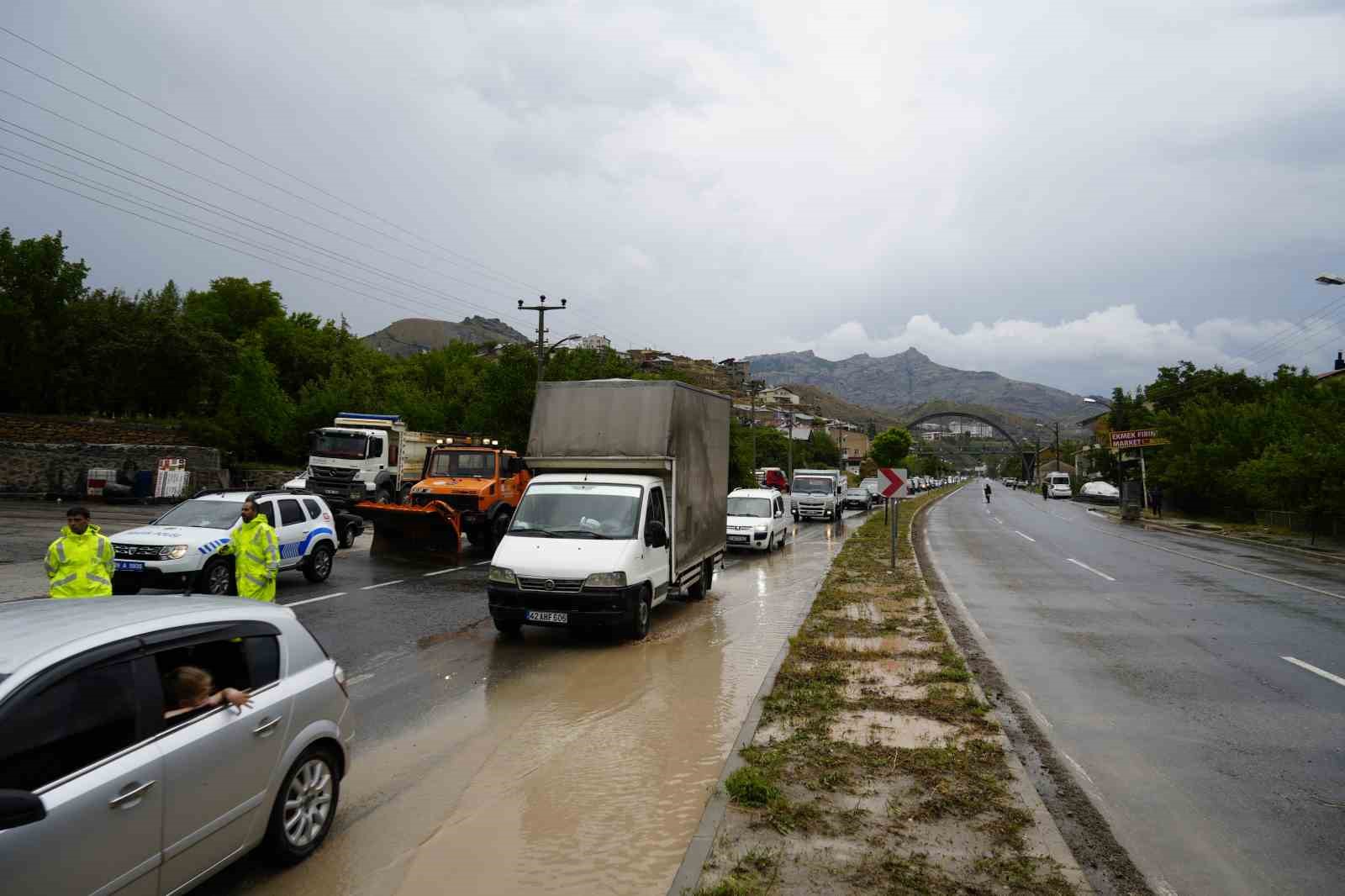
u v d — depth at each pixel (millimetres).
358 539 23062
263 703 4191
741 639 10492
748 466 47688
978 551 23781
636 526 10656
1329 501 26375
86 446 32531
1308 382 38906
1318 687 8414
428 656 9305
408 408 44688
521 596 9891
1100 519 43906
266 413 41656
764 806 5027
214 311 63250
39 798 2959
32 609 4070
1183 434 41844
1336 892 4250
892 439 122375
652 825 4895
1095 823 5117
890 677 8195
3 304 37250
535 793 5379
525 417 36156
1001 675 8922
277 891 4082
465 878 4227
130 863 3354
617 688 8047
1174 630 11562
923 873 4188
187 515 12922
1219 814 5246
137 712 3547
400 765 5898
